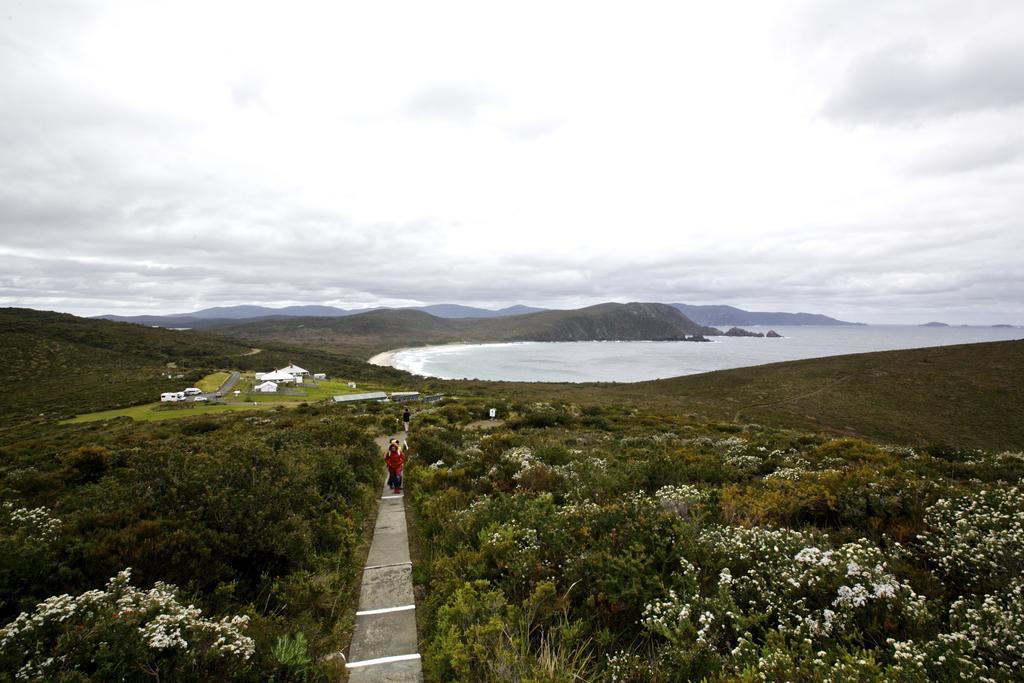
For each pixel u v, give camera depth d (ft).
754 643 12.99
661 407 177.58
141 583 17.74
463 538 25.14
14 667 11.46
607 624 15.76
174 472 24.76
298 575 20.93
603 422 103.96
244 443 31.86
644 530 19.92
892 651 12.26
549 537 21.25
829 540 19.72
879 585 14.35
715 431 101.30
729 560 17.53
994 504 20.77
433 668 15.02
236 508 22.39
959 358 205.46
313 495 30.09
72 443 105.91
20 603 14.60
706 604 14.49
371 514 35.58
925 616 12.94
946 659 10.97
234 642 13.93
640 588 16.26
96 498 24.04
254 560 20.88
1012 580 13.97
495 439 60.85
